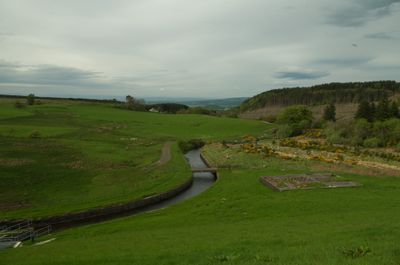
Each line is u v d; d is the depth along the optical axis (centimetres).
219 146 10362
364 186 5166
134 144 10125
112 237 2981
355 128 10656
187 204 4650
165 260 1784
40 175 6178
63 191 5369
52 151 8269
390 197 4475
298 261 1459
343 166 6969
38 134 10350
